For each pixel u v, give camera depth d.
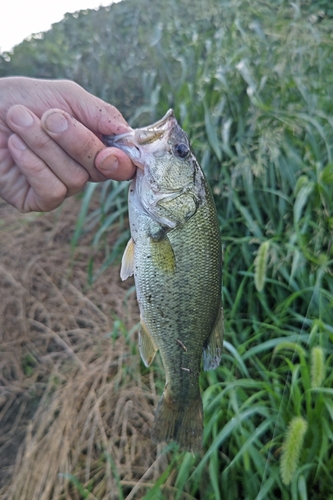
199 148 0.44
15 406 0.37
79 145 0.19
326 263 0.31
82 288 0.48
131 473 0.30
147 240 0.22
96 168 0.20
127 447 0.32
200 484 0.28
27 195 0.22
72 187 0.20
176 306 0.22
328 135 0.41
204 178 0.22
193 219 0.22
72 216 0.56
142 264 0.22
